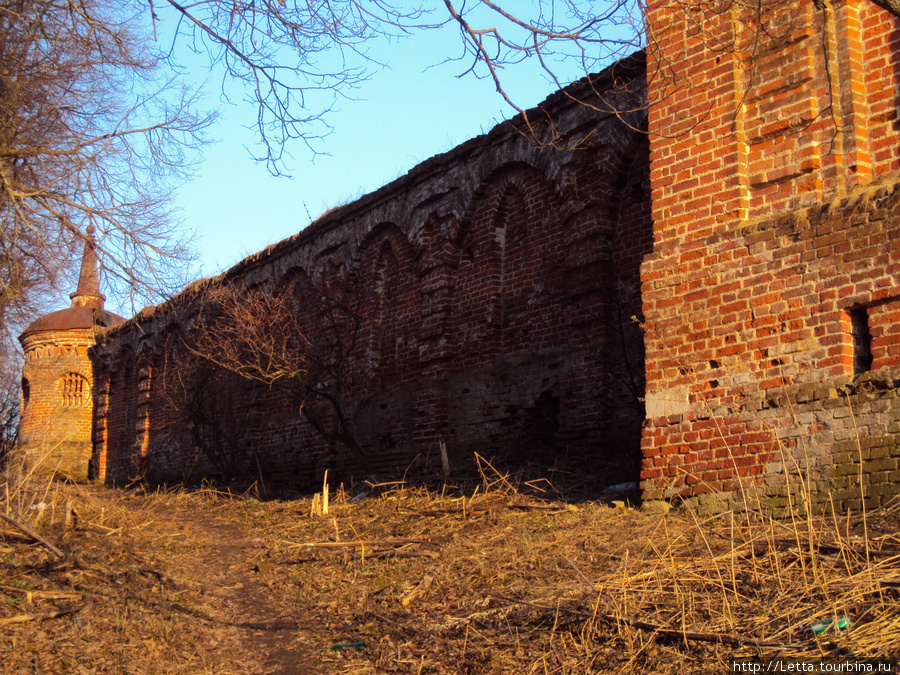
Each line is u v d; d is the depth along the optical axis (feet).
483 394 42.88
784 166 24.38
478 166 45.01
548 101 40.09
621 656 15.72
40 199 33.22
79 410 96.78
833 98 23.72
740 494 23.40
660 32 26.27
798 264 23.21
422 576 23.26
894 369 20.80
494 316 43.29
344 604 22.40
